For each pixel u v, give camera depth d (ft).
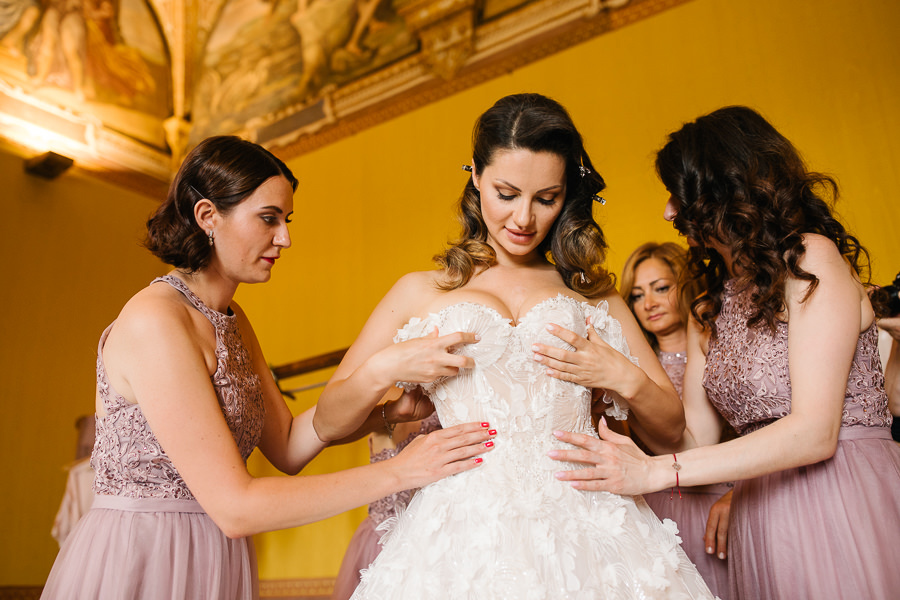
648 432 6.62
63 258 29.86
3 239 28.27
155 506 5.65
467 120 26.78
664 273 11.31
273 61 33.58
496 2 27.09
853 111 19.02
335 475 5.57
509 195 6.07
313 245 29.91
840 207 18.61
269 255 6.35
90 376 29.68
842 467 5.68
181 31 35.58
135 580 5.36
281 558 25.58
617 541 5.56
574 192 6.74
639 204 21.98
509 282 6.63
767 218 6.03
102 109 32.37
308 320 29.07
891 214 17.88
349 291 28.27
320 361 17.89
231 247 6.21
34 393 27.91
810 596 5.60
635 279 11.57
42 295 28.96
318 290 29.17
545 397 6.03
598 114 23.62
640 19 23.48
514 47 26.25
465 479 5.80
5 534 25.91
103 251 31.19
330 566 24.48
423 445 5.82
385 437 10.21
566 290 6.69
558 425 6.04
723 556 7.73
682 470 5.70
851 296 5.75
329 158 30.50
